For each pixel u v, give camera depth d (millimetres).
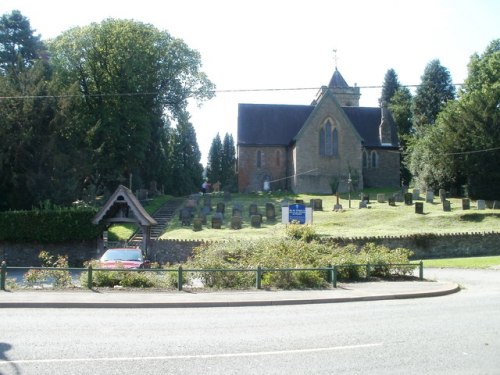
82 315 13602
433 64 92688
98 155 50906
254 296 16844
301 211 38125
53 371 8211
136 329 11672
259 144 70000
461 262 32281
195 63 65188
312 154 65062
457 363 8977
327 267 20094
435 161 57062
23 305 14969
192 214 47969
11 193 41219
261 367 8625
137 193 57000
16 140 39938
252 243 24062
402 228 41625
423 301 17031
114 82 58031
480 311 14578
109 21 59812
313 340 10664
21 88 42062
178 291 17875
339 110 65812
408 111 95562
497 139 53094
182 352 9562
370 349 9922
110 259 23938
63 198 41312
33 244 37094
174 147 87062
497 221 43188
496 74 60812
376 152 72000
